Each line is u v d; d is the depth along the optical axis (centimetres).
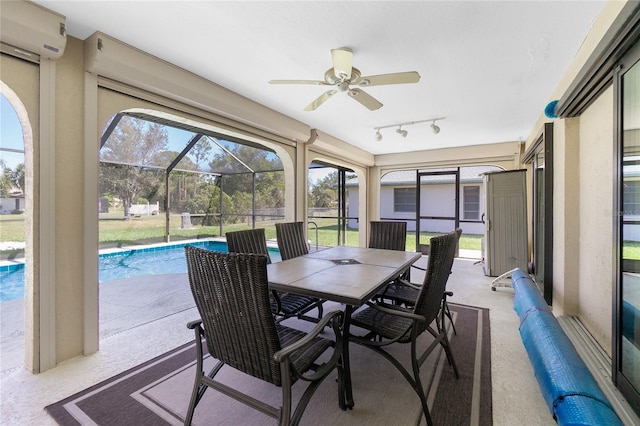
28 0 179
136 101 251
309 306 248
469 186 982
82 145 218
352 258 283
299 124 434
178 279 459
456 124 442
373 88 309
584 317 256
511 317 300
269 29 207
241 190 818
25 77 189
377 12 187
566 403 133
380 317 199
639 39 144
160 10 187
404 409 166
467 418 158
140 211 686
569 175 272
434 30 206
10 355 223
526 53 236
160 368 207
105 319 296
